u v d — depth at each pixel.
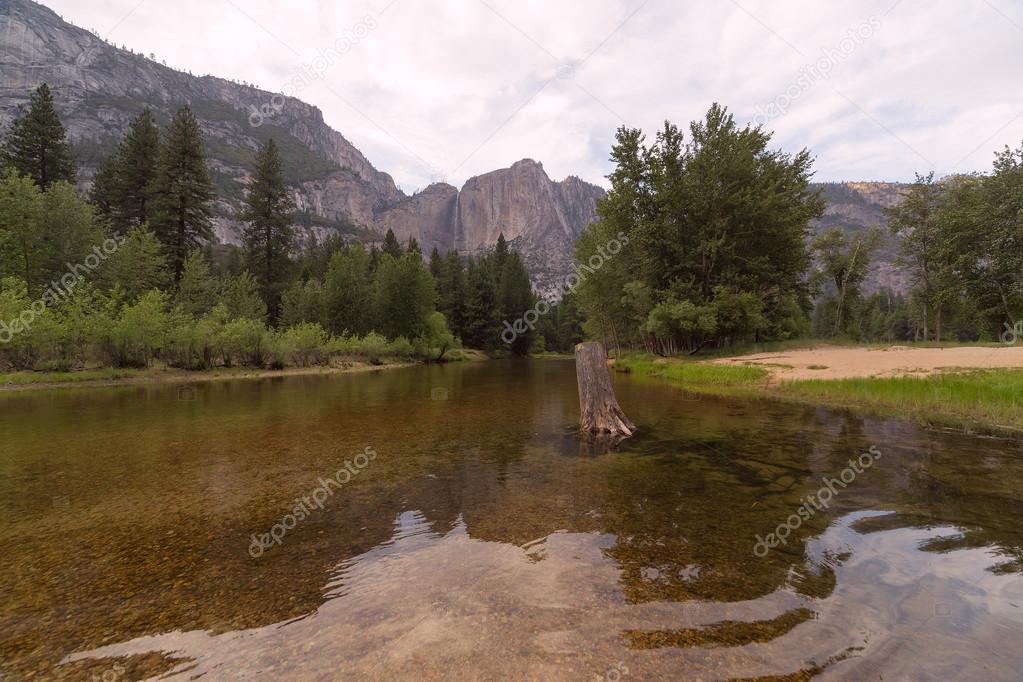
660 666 2.38
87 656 2.58
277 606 3.08
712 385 17.67
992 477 5.67
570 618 2.83
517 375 28.92
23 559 3.86
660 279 34.34
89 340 23.30
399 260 57.69
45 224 28.91
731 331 33.31
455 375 29.30
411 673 2.35
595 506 4.91
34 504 5.20
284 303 44.84
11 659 2.56
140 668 2.46
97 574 3.58
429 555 3.80
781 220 30.73
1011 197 30.72
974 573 3.31
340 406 13.44
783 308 36.06
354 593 3.21
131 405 13.91
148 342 24.81
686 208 32.41
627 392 16.08
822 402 12.21
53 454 7.55
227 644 2.66
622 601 3.02
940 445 7.32
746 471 6.15
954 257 34.97
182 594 3.26
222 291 37.56
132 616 2.99
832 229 52.38
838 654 2.44
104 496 5.45
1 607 3.12
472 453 7.45
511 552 3.83
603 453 7.32
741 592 3.12
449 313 77.12
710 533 4.15
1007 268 31.45
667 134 32.59
